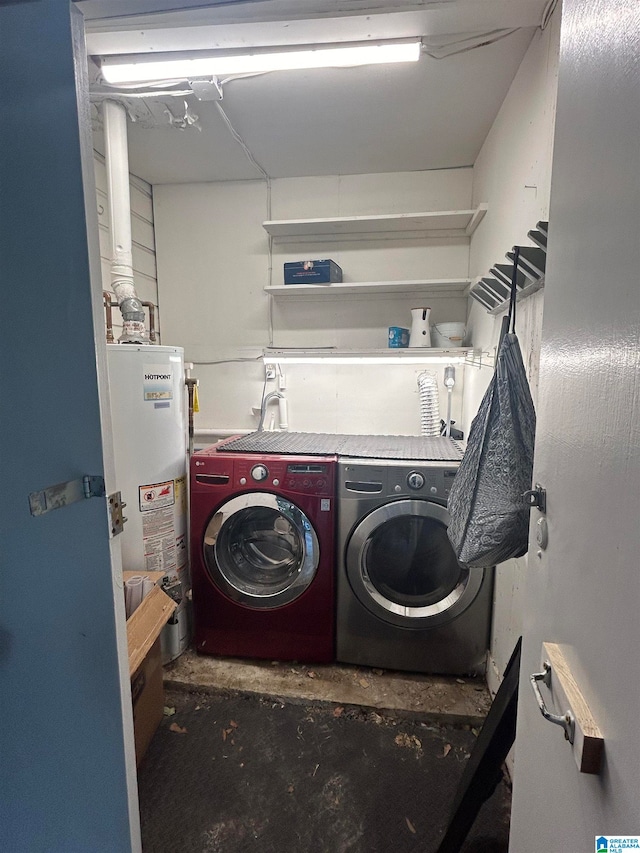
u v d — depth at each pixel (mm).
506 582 1590
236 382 2883
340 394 2783
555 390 690
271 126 2068
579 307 602
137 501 1831
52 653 785
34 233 708
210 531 1938
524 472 1099
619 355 481
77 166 739
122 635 884
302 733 1629
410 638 1876
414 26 1267
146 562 1876
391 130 2102
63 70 717
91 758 858
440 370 2652
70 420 772
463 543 1160
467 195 2498
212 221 2768
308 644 1947
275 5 1161
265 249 2744
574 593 587
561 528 649
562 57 689
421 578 1924
